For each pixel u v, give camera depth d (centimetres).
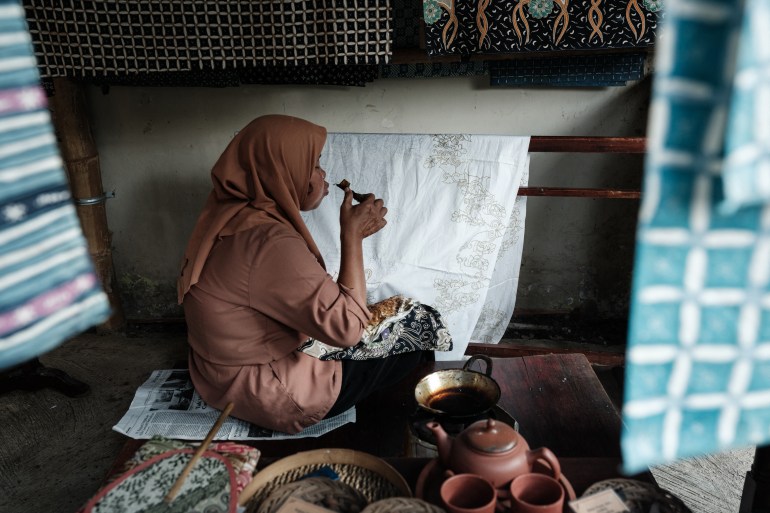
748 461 259
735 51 76
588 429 208
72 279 95
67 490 251
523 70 299
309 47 242
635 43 220
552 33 224
